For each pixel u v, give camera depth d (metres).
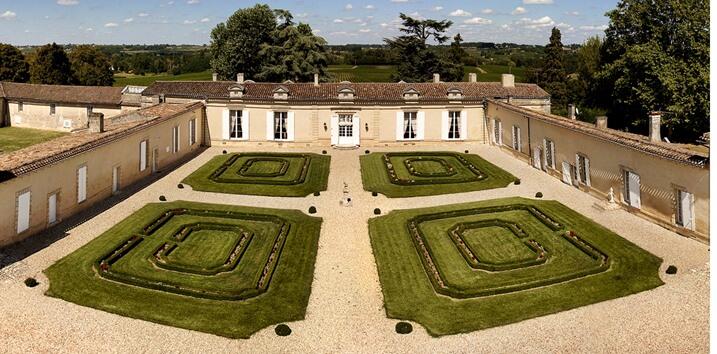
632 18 52.97
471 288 23.38
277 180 42.38
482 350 18.88
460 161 49.34
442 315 21.39
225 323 20.70
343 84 58.25
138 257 26.56
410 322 21.02
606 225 30.98
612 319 20.50
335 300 22.95
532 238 29.12
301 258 27.22
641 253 26.28
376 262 26.83
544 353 18.50
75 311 21.12
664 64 49.28
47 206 29.83
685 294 22.03
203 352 18.75
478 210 33.84
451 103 57.75
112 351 18.53
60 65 94.06
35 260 25.59
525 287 23.28
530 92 59.88
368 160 50.78
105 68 104.50
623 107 58.41
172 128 48.56
